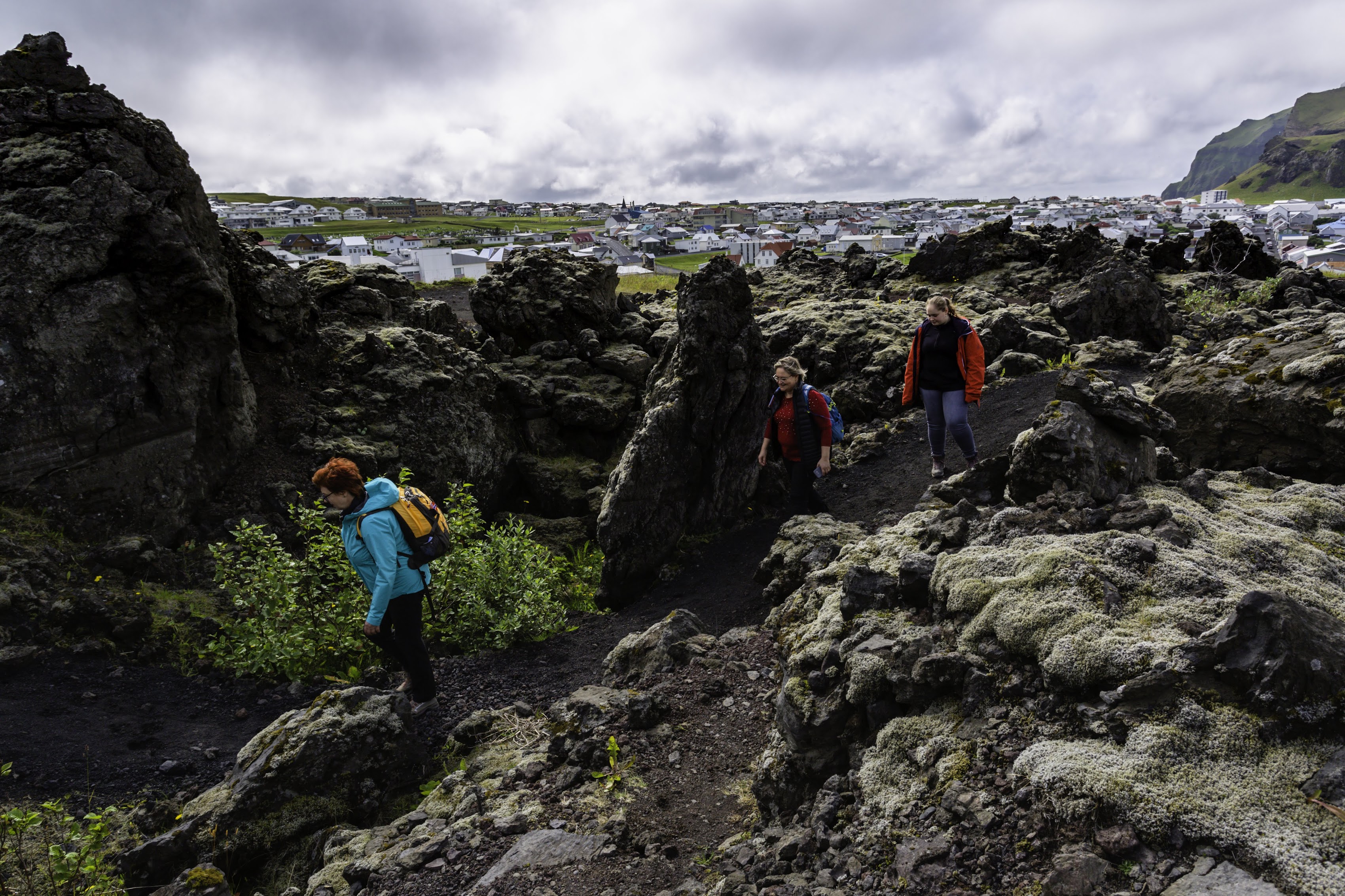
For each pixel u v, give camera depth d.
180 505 7.95
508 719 5.44
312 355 10.29
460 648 6.94
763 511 9.13
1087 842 2.47
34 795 4.61
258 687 6.21
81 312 7.20
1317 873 2.10
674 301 19.36
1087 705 2.93
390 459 9.62
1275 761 2.48
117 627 6.29
